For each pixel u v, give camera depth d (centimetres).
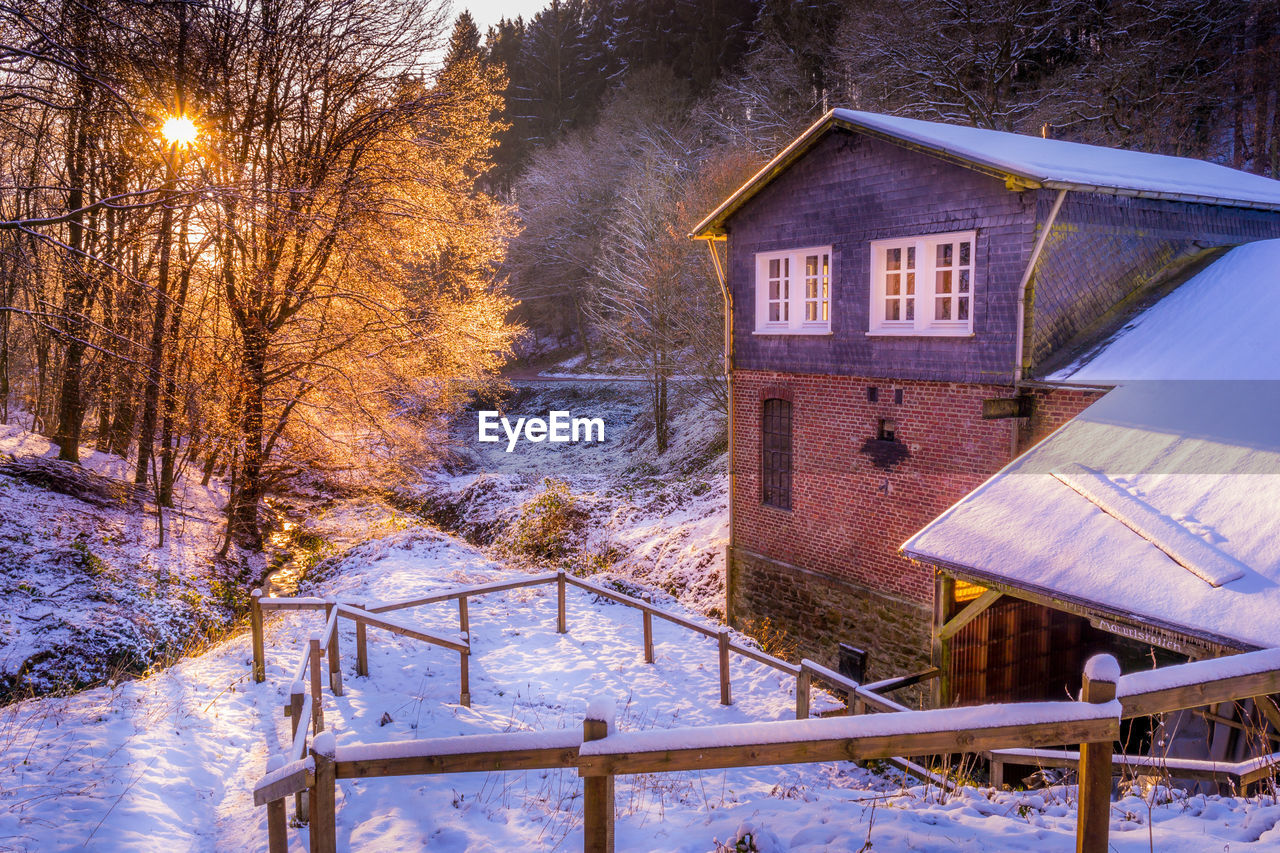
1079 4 3328
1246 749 844
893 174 1351
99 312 1669
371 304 1978
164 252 1628
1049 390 1164
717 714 981
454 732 803
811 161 1501
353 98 1931
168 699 869
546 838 548
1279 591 711
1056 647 1345
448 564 1720
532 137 6681
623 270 3866
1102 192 1159
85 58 1196
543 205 5419
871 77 3534
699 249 3048
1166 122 3200
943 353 1294
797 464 1586
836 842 447
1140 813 477
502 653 1153
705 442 3197
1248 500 826
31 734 732
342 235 1831
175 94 1470
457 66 2078
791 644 1617
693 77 5438
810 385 1547
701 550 2061
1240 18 3159
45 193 1795
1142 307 1243
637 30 6200
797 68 4188
